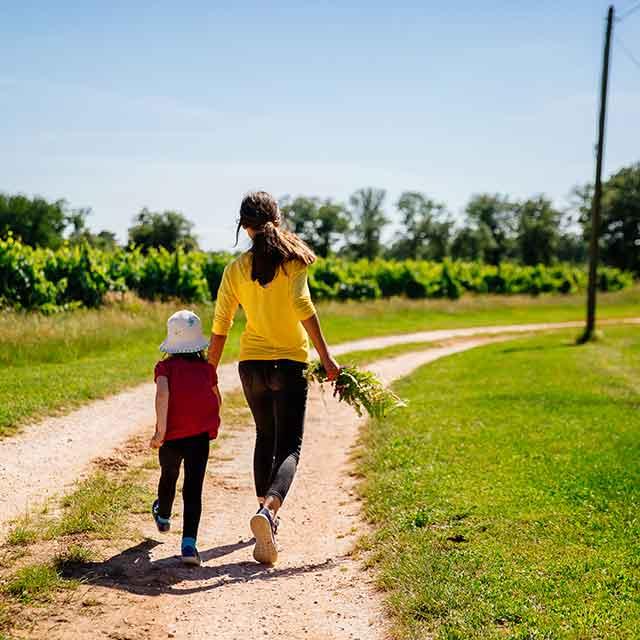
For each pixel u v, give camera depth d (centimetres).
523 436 920
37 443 815
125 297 2406
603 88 2677
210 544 552
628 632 380
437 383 1455
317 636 398
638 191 9394
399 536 542
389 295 4053
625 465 765
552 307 4375
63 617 401
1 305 2084
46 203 7600
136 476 709
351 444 945
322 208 11456
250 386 527
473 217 11512
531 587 439
